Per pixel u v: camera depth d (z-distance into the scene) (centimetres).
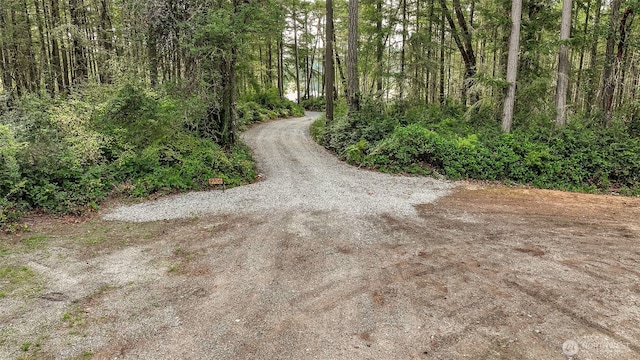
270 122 2472
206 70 1159
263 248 578
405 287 447
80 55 1455
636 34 1266
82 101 1024
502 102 1355
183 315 390
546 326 362
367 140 1372
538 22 1341
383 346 335
